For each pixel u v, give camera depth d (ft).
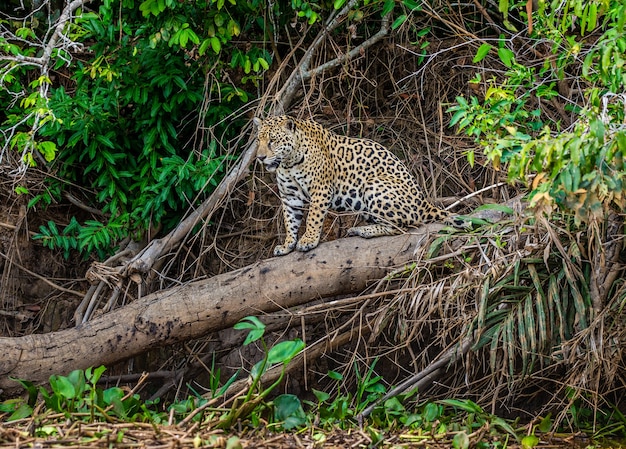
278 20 44.96
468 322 34.01
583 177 26.96
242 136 44.04
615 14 31.04
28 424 28.68
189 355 43.86
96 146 43.78
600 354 31.96
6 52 44.75
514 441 32.32
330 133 40.52
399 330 39.17
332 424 32.27
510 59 33.94
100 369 31.60
